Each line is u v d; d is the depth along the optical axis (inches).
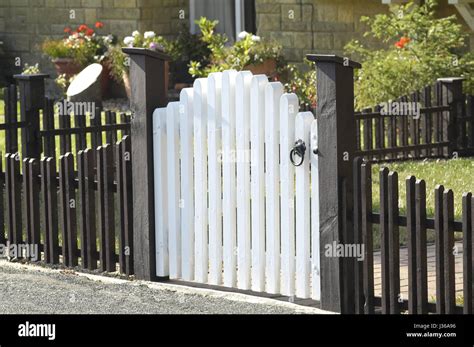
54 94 892.6
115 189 385.7
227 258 360.8
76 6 890.1
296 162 338.3
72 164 393.4
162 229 372.8
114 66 831.7
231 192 356.8
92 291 362.3
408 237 308.8
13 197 409.1
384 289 317.1
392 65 641.6
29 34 920.9
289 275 345.1
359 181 322.0
